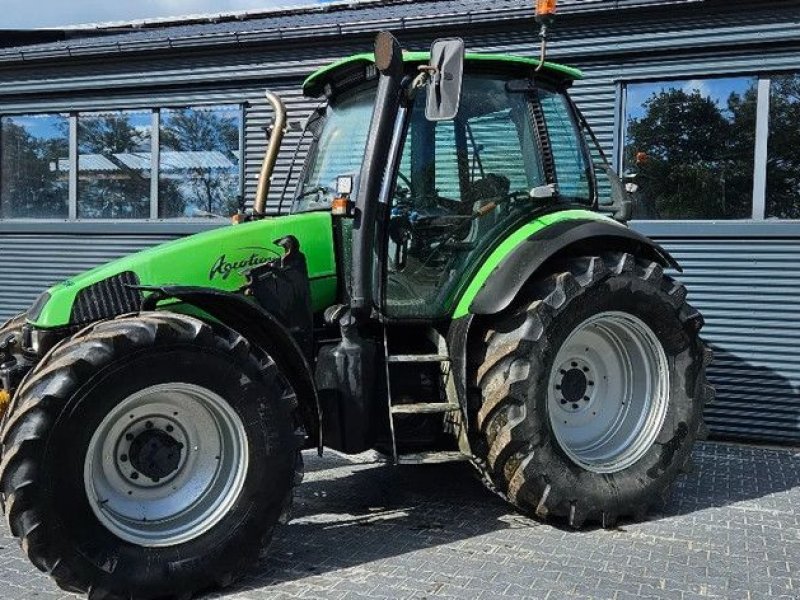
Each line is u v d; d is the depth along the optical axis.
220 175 8.51
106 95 8.85
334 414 4.00
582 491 4.21
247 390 3.54
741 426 6.49
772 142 6.39
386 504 4.68
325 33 7.79
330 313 4.13
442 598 3.38
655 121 6.77
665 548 4.00
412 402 4.25
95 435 3.28
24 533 3.14
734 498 4.89
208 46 8.27
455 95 3.65
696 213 6.65
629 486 4.35
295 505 4.66
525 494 4.15
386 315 4.20
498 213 4.50
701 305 6.57
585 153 4.92
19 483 3.12
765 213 6.42
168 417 3.55
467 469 5.41
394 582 3.55
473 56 4.37
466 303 4.29
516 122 4.57
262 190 5.10
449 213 4.38
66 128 9.06
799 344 6.29
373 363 4.07
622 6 6.67
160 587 3.33
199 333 3.45
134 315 3.52
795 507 4.71
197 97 8.52
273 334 3.80
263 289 3.98
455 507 4.63
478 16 7.19
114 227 8.83
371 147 4.04
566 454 4.22
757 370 6.43
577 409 4.58
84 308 3.77
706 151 6.61
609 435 4.59
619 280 4.37
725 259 6.49
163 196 8.76
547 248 4.21
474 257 4.41
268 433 3.57
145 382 3.36
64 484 3.19
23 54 8.89
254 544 3.53
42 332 3.73
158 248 4.00
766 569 3.74
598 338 4.59
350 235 4.23
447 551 3.93
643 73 6.75
